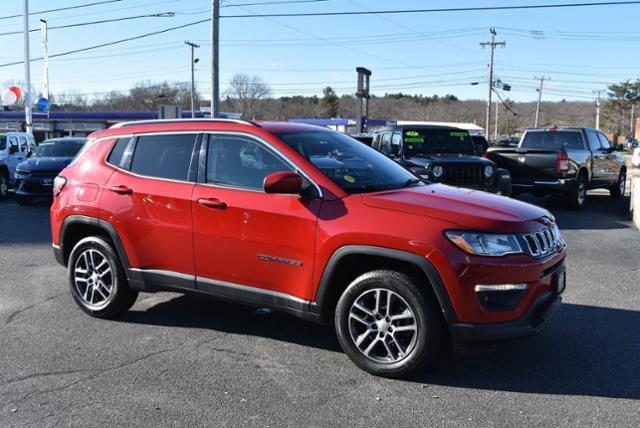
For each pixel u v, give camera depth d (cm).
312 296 452
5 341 514
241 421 373
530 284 414
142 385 426
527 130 1469
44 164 1445
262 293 477
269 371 450
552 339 519
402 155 1130
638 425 367
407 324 427
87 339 520
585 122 13338
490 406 393
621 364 464
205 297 512
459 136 1188
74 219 571
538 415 381
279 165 477
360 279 438
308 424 369
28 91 2602
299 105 10656
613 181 1553
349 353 448
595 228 1112
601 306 617
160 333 536
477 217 414
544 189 1282
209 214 493
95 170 571
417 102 14275
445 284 404
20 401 400
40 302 631
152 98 8444
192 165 516
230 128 507
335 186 454
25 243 963
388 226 420
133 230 535
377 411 386
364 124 2692
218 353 488
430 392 414
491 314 405
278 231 461
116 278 556
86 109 8838
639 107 10256
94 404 396
